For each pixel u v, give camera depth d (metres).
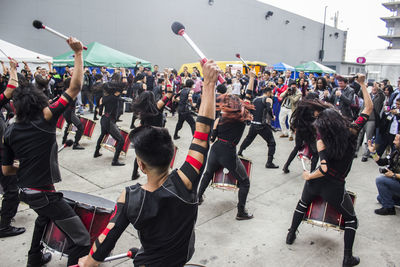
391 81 17.91
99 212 2.51
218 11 24.08
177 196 1.34
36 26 2.09
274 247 3.36
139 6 19.64
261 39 28.27
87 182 5.08
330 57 39.06
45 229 2.68
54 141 2.43
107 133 6.21
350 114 6.69
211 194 4.74
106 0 18.17
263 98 5.77
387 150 6.80
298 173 5.75
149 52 20.56
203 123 1.39
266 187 5.06
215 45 24.31
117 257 1.96
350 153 2.82
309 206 3.33
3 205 3.34
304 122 4.25
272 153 5.97
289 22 31.20
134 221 1.32
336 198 2.89
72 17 16.94
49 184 2.40
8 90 3.12
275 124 9.93
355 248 3.37
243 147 6.11
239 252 3.25
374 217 4.11
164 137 1.33
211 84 1.35
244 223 3.87
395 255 3.24
